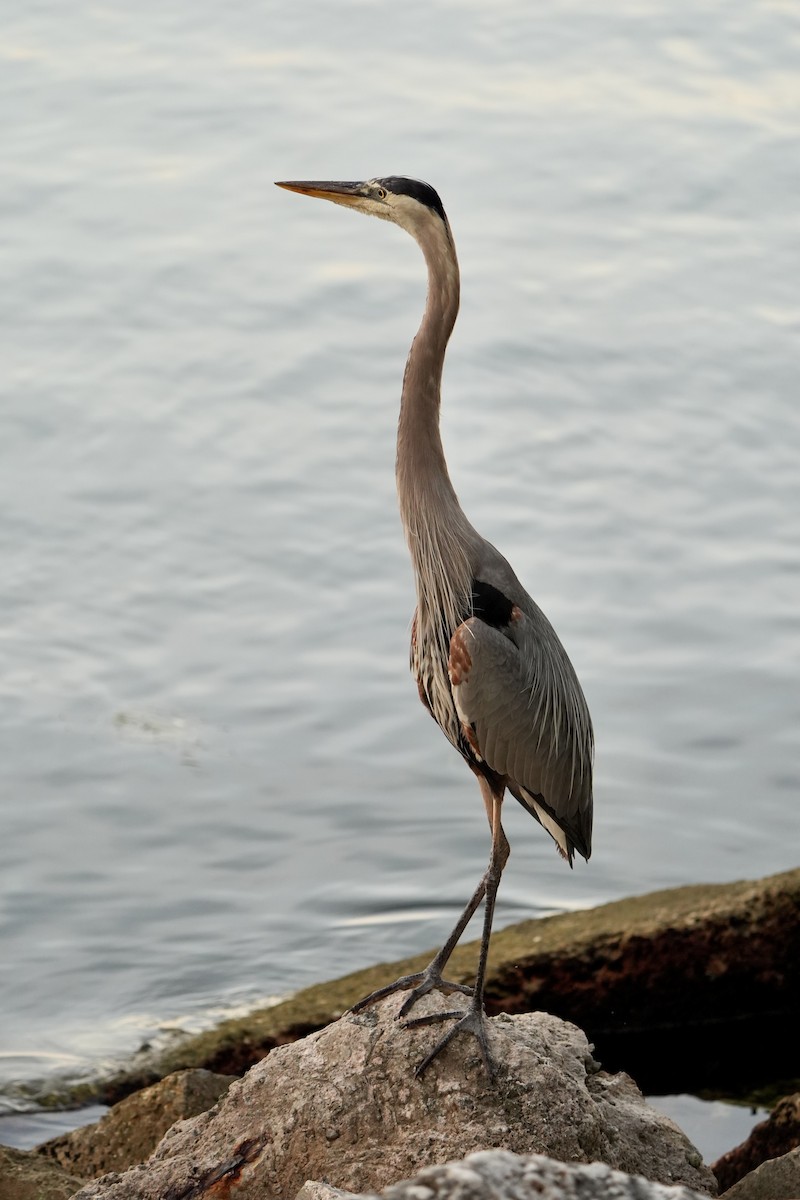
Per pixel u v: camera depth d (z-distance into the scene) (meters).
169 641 16.67
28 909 13.38
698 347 21.70
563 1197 4.65
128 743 15.35
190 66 27.48
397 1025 7.86
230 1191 7.46
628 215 24.61
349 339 21.55
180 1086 9.66
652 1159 7.94
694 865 13.91
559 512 18.80
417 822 14.54
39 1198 8.55
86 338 21.38
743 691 16.12
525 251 23.66
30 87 26.64
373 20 29.25
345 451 19.58
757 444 20.05
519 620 8.77
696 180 25.25
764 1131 9.60
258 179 24.70
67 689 15.97
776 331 22.08
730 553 18.20
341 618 17.06
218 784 14.87
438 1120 7.47
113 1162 9.54
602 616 17.14
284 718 15.79
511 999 11.94
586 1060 8.61
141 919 13.27
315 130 25.84
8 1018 12.23
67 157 25.03
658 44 28.94
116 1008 12.31
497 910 13.37
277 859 14.03
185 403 20.27
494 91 27.27
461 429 20.17
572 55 28.58
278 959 12.84
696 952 11.95
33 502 18.52
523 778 8.84
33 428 19.72
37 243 23.12
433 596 8.87
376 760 15.33
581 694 9.23
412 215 8.70
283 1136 7.55
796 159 25.69
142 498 18.67
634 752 15.38
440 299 8.70
